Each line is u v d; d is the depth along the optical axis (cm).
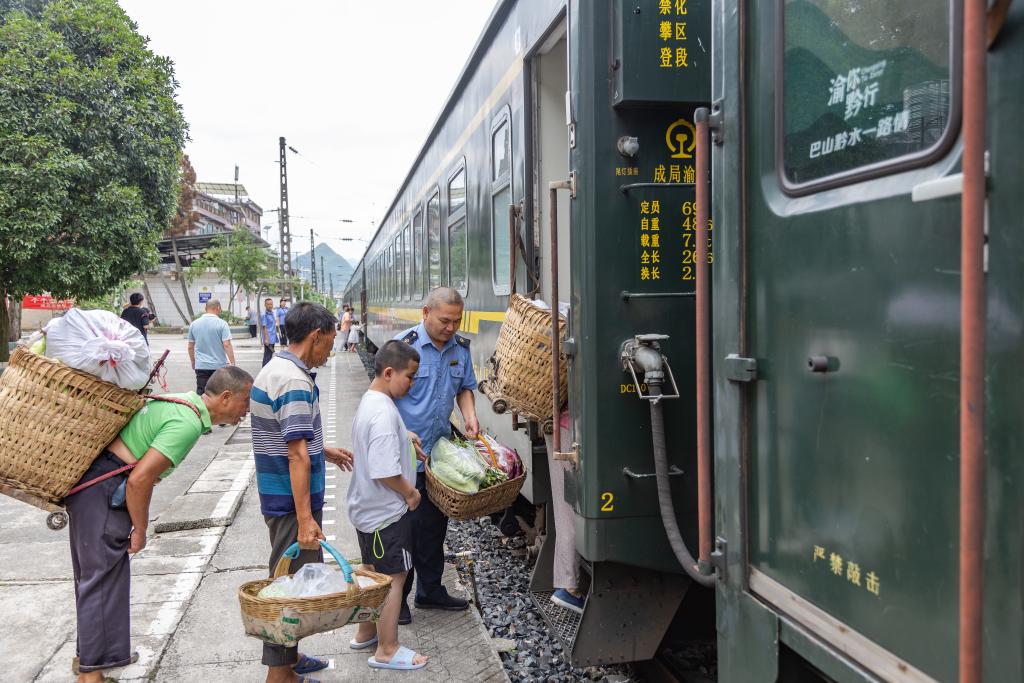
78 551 299
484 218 536
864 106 151
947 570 125
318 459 318
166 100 1369
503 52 467
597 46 284
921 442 131
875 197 142
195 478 716
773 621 172
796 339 165
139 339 288
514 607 450
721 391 193
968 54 111
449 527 621
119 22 1316
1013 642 113
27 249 1189
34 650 364
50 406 278
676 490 293
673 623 374
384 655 346
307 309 311
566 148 414
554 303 303
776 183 175
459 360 404
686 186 289
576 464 295
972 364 111
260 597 273
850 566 148
